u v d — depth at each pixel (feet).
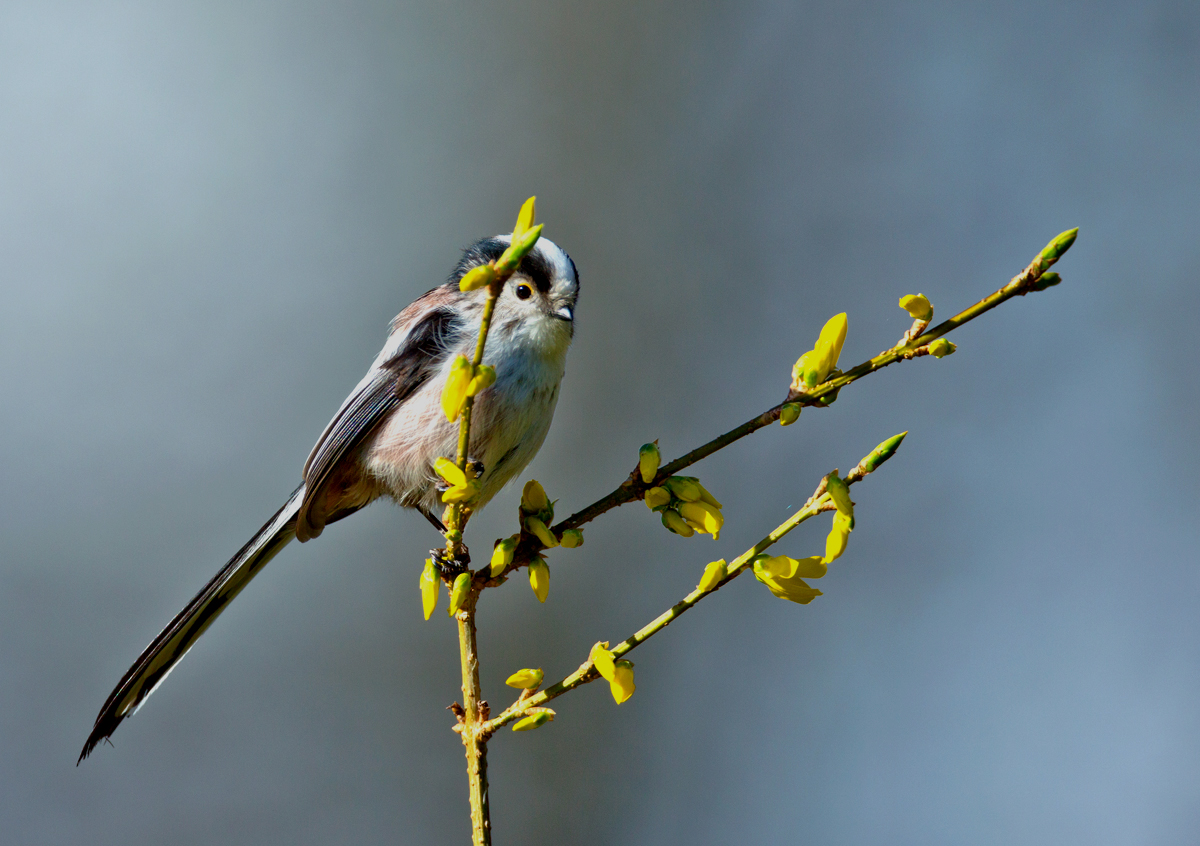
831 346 16.75
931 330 16.42
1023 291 15.90
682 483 17.54
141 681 26.09
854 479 15.33
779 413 17.20
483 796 16.66
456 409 15.71
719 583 15.69
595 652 15.94
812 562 15.35
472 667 17.33
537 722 16.31
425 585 17.47
